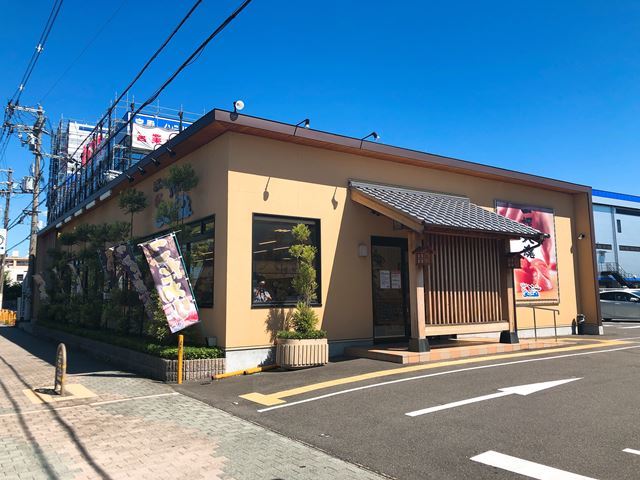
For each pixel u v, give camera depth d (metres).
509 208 16.27
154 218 14.68
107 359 13.16
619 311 23.11
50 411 7.59
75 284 19.77
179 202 12.56
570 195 18.44
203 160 12.05
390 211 11.45
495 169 15.44
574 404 6.92
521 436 5.68
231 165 10.98
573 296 17.66
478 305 12.20
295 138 11.60
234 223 10.83
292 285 11.36
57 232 25.80
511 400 7.21
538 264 16.75
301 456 5.45
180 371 9.75
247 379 9.77
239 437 6.17
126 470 5.13
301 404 7.57
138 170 14.76
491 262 12.62
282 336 10.60
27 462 5.38
